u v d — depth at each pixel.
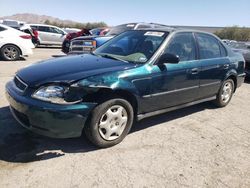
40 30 18.45
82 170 3.30
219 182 3.30
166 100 4.51
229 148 4.18
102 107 3.61
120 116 3.87
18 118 3.72
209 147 4.16
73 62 4.15
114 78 3.71
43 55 13.75
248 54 9.32
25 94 3.52
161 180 3.24
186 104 5.04
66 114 3.35
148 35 4.79
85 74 3.62
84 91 3.47
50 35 18.58
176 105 4.80
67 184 3.03
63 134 3.46
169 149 3.98
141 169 3.42
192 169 3.52
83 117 3.47
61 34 18.97
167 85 4.41
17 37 10.94
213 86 5.52
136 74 3.94
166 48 4.46
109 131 3.79
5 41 10.68
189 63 4.80
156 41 4.55
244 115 5.75
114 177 3.21
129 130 4.09
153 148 3.97
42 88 3.44
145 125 4.77
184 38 4.88
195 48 5.04
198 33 5.25
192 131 4.70
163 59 4.23
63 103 3.37
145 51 4.42
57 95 3.38
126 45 4.79
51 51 16.48
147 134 4.41
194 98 5.15
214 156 3.90
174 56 4.14
